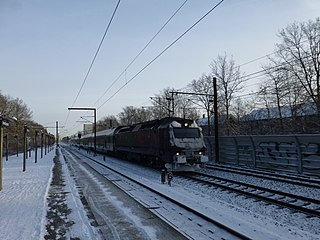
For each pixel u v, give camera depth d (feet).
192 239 23.47
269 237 23.57
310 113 127.85
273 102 149.07
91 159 129.90
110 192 44.78
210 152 100.48
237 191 42.75
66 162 111.96
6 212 31.60
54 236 24.06
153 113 277.03
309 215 30.14
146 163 89.56
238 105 191.62
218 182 52.90
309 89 124.88
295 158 64.49
